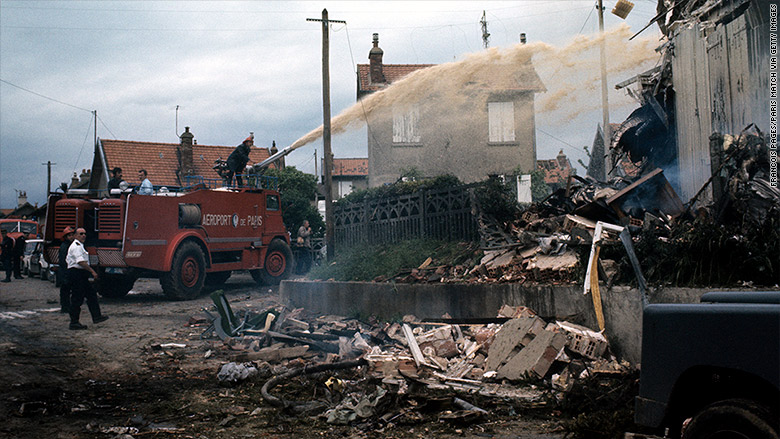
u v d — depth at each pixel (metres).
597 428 4.55
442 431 4.94
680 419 3.33
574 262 7.94
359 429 5.07
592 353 6.54
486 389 6.21
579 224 8.86
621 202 9.13
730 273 6.39
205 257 15.02
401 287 10.04
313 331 9.77
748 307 2.99
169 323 11.09
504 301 8.43
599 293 6.78
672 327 3.31
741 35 8.74
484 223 10.80
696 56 10.06
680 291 6.30
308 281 12.79
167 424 5.30
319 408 5.64
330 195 14.17
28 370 7.19
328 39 14.16
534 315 7.75
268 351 8.02
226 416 5.53
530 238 9.23
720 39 9.34
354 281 11.48
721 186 7.96
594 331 7.10
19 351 8.22
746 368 2.92
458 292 9.09
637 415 3.44
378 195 13.87
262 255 16.78
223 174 17.84
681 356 3.23
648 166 12.30
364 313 10.80
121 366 7.71
